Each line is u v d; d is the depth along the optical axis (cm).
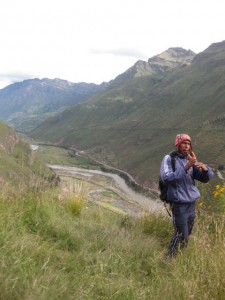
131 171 15688
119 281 442
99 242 591
